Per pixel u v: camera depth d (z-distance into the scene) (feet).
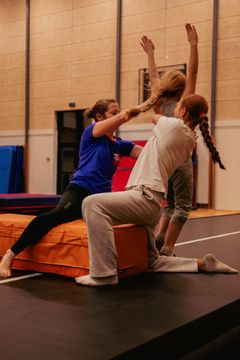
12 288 7.57
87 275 7.93
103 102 9.27
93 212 7.72
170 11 27.17
